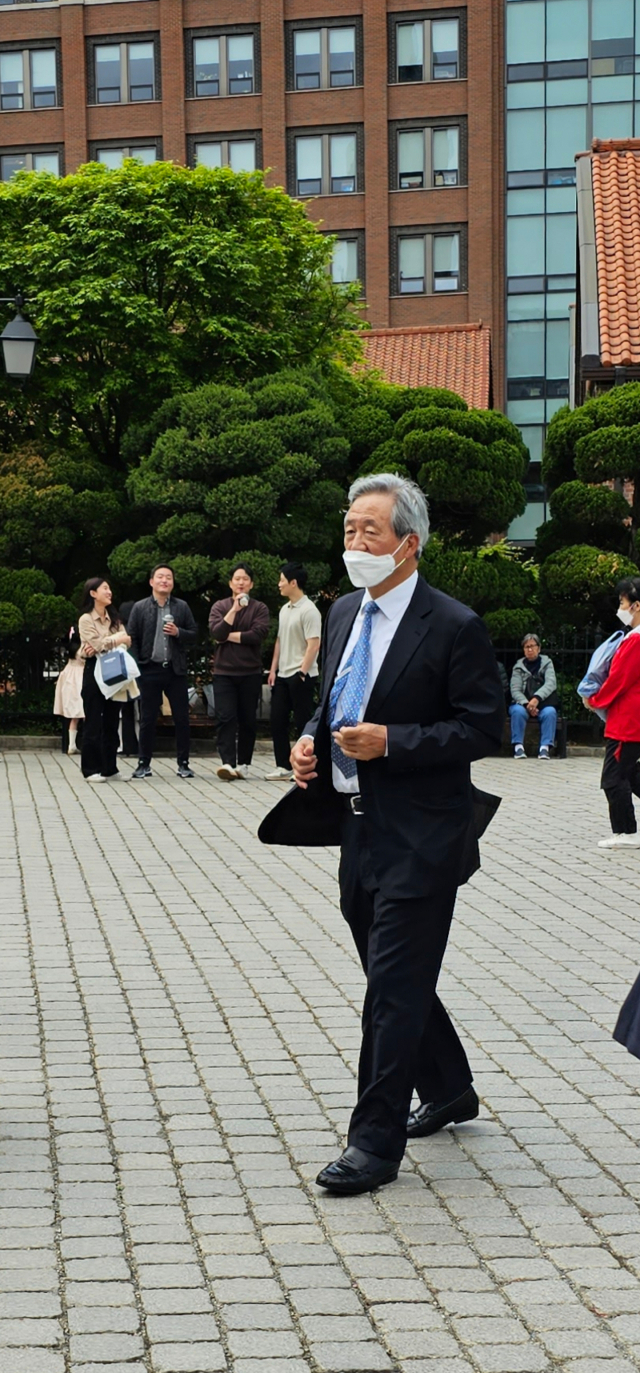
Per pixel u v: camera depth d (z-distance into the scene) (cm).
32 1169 444
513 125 4816
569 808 1348
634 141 2550
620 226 2369
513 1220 406
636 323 2161
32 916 832
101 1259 378
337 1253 383
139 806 1316
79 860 1027
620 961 734
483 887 948
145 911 848
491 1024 612
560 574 1858
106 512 1945
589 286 2258
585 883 963
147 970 702
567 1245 389
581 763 1755
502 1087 529
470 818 441
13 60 5016
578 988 676
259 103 4888
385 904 430
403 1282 365
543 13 4772
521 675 1816
